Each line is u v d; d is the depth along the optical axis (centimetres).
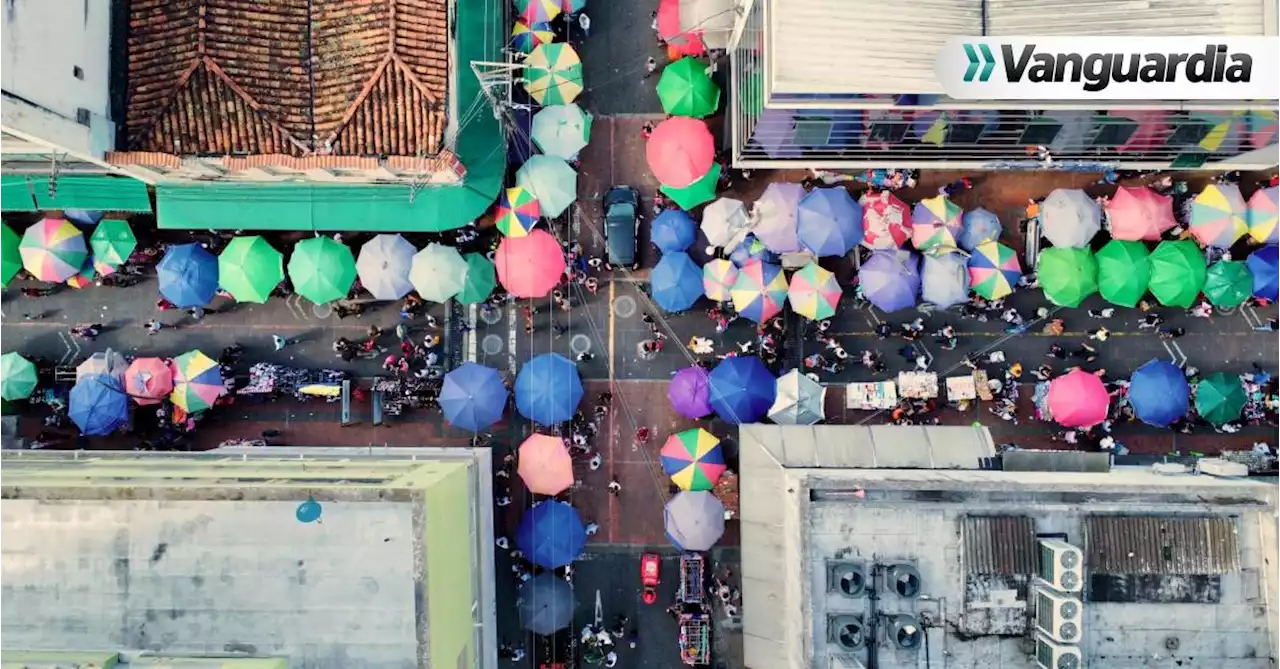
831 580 2205
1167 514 2195
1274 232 3083
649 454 3281
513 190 3094
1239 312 3250
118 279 3262
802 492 2227
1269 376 3231
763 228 3097
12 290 3275
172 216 3062
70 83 2438
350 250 3256
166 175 2852
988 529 2177
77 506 2272
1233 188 3112
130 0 2645
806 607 2166
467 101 2970
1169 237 3256
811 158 3102
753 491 2811
